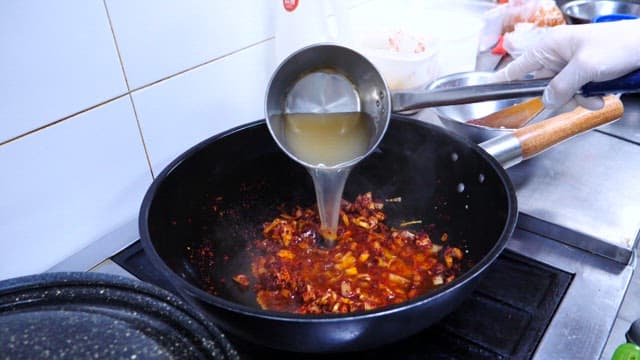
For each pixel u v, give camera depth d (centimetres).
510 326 41
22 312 29
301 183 58
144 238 37
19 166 42
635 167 60
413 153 53
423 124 51
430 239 54
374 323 32
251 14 55
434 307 34
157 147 52
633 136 67
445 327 41
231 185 52
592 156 62
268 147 53
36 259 46
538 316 42
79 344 26
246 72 58
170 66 50
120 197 51
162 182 44
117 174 50
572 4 96
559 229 51
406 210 56
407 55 69
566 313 42
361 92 48
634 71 47
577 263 48
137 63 47
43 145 43
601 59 46
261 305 47
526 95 47
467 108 68
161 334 28
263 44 58
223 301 33
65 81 43
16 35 39
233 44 55
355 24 75
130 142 49
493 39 92
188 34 50
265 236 55
